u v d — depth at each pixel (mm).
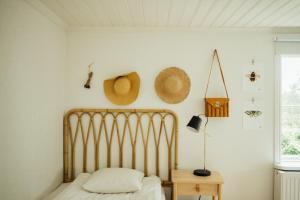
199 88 2797
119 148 2797
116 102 2775
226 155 2805
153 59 2801
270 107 2807
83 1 2051
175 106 2793
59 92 2641
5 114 1688
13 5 1766
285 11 2238
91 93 2809
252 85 2805
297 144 2908
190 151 2799
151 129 2801
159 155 2793
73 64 2812
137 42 2799
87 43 2807
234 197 2807
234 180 2805
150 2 2053
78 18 2504
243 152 2809
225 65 2803
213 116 2650
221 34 2801
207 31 2789
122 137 2785
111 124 2801
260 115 2805
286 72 2904
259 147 2805
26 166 1967
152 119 2795
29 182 2016
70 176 2785
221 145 2801
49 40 2369
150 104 2801
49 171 2402
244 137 2807
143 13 2332
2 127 1658
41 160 2229
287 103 2883
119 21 2590
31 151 2045
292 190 2623
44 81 2273
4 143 1682
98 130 2812
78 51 2809
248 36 2801
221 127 2801
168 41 2801
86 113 2809
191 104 2793
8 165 1729
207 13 2305
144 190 2291
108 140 2807
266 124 2805
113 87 2777
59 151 2650
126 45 2801
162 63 2801
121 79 2648
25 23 1927
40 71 2191
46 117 2326
